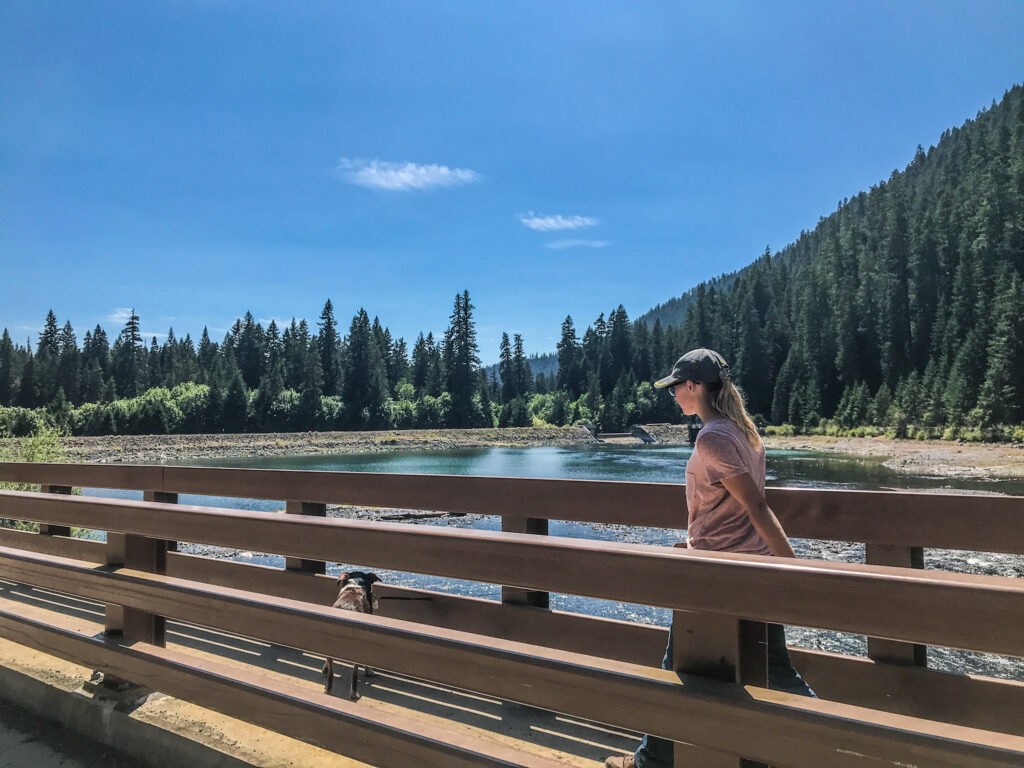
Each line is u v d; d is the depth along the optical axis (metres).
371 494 3.73
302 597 4.03
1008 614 1.14
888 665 2.44
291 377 138.25
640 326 155.88
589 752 2.52
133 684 2.81
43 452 14.02
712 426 2.13
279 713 2.11
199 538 2.46
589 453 86.31
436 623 3.57
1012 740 1.13
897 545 2.58
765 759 1.34
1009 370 69.62
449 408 134.25
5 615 3.22
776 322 136.38
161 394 118.38
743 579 1.40
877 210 158.88
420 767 1.79
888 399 91.50
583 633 3.06
